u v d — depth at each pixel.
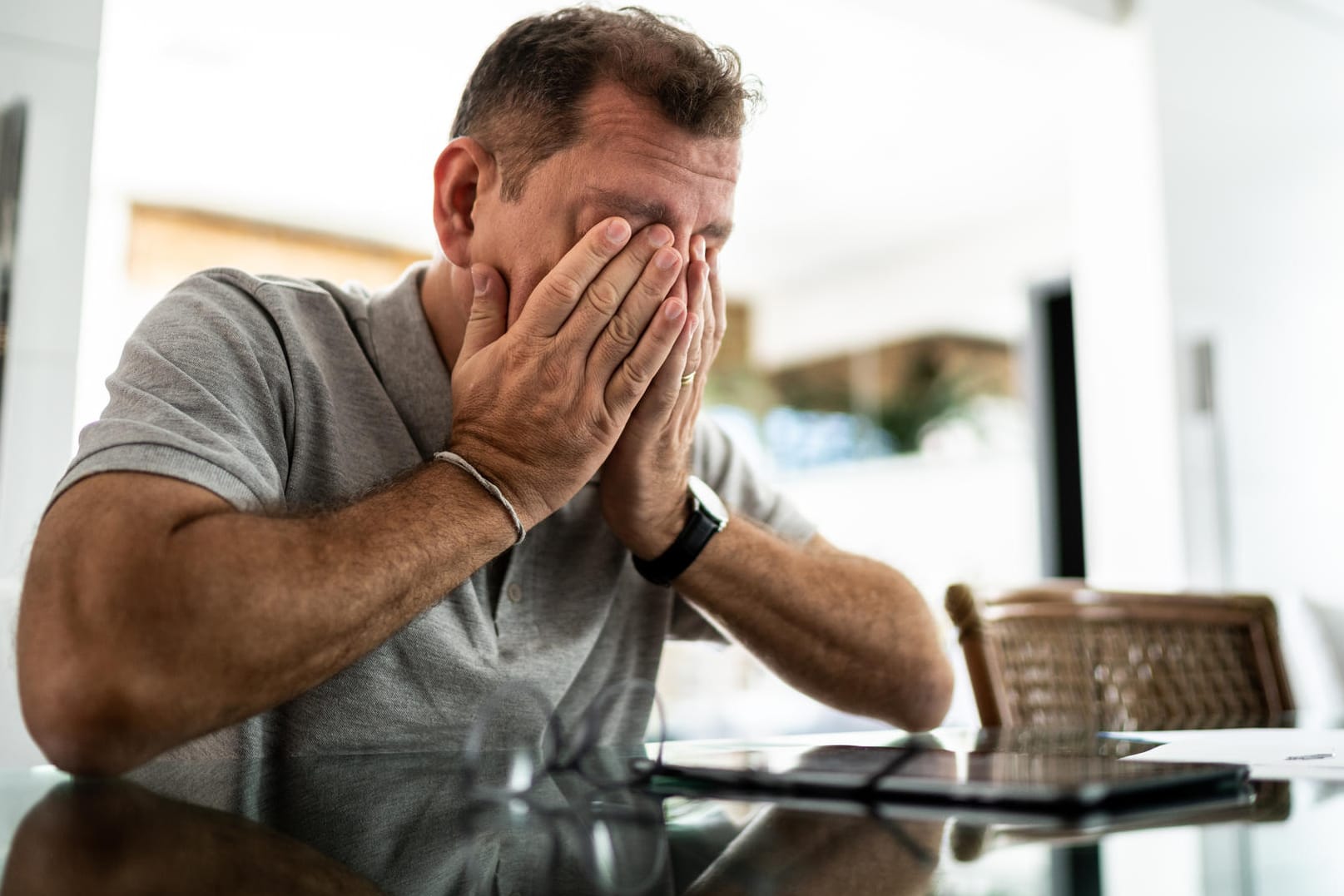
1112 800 0.46
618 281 0.82
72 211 1.92
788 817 0.45
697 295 0.89
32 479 1.86
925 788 0.47
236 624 0.63
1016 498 6.55
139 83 4.57
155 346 0.82
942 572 6.55
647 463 0.93
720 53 0.92
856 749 0.66
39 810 0.48
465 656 0.91
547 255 0.88
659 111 0.87
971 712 2.43
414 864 0.38
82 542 0.64
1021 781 0.48
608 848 0.40
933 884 0.33
